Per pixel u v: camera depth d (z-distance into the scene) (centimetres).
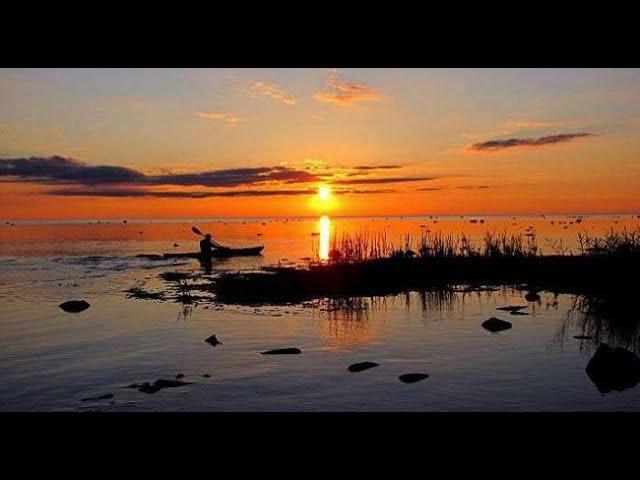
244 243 4619
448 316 1508
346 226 8694
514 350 1159
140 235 7038
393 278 2105
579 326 1367
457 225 7775
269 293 1856
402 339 1258
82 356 1145
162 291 1969
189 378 984
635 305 1595
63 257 3431
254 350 1173
